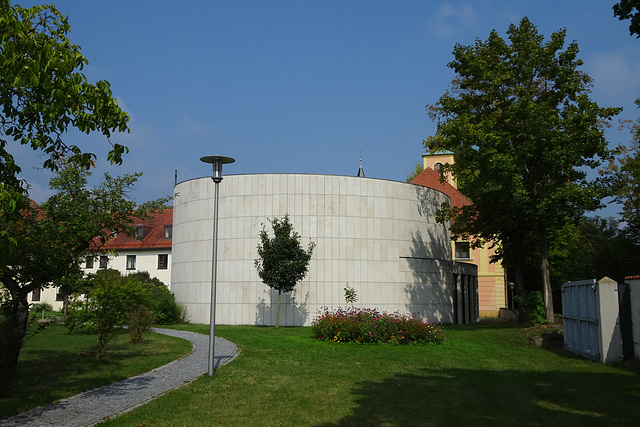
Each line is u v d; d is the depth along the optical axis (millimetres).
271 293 27953
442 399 9281
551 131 22703
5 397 9383
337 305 27938
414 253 30328
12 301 10867
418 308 29875
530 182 24719
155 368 13180
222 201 29109
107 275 26625
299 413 8258
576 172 24125
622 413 8016
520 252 29297
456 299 33406
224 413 8258
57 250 11484
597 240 44531
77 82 7840
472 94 27703
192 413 8258
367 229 28969
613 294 13578
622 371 12094
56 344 18516
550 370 12727
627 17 10602
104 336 14359
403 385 10719
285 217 25797
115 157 8500
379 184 29578
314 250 28156
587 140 23938
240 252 28469
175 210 32094
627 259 34031
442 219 29578
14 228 9922
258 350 16562
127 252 47281
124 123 8391
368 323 19203
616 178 24516
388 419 7836
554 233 37938
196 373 12367
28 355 15469
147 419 7859
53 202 12086
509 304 51938
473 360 14812
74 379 11320
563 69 25125
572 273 40969
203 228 29688
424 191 31578
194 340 19859
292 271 24656
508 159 23016
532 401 9023
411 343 18859
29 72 7156
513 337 20719
